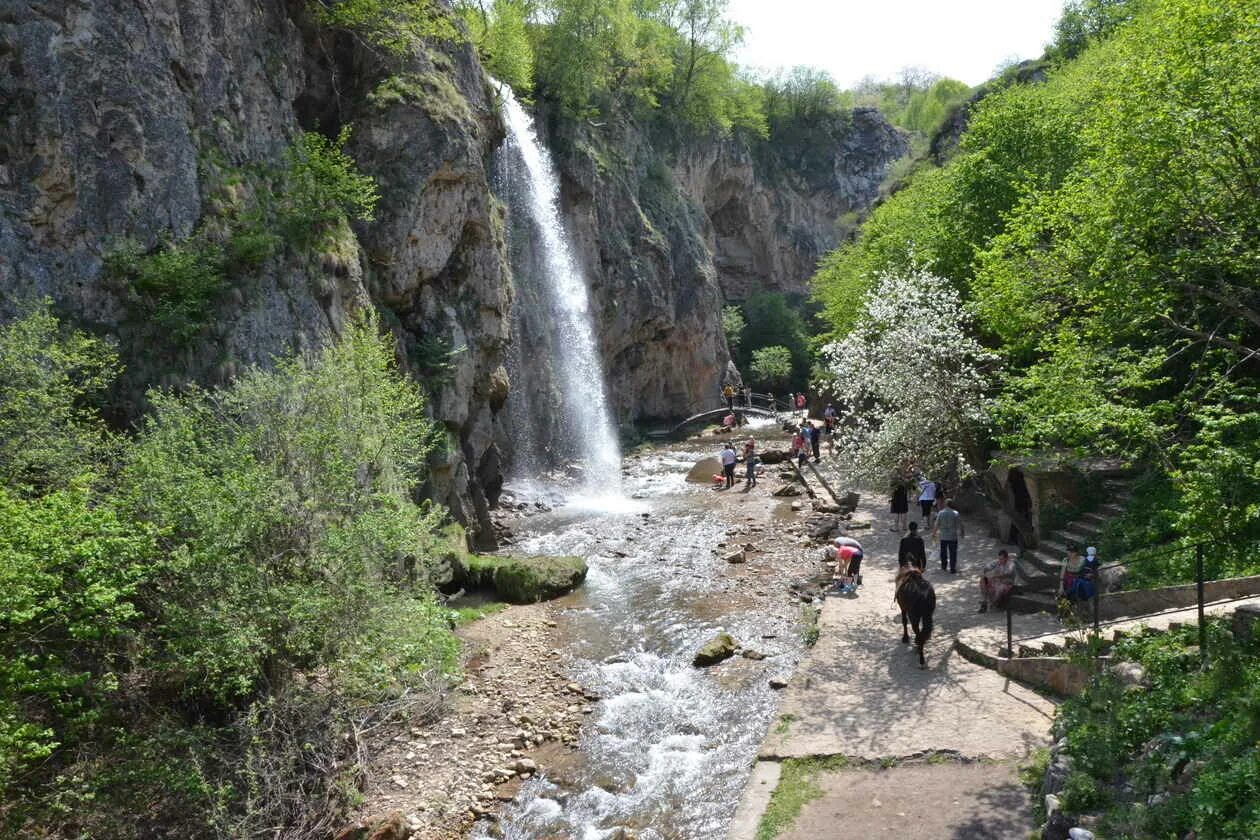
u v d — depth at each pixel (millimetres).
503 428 30344
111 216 13586
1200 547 9367
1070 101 24578
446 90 23047
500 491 27234
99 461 10523
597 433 39000
